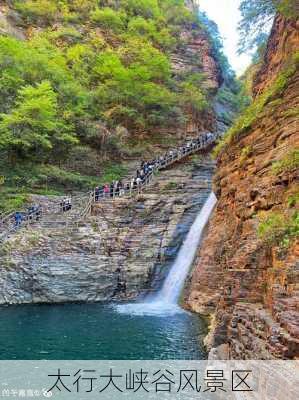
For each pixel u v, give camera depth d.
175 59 53.62
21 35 48.25
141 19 54.53
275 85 16.77
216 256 19.09
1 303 21.77
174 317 18.20
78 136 37.44
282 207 12.02
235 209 16.70
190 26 59.53
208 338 13.73
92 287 23.31
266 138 15.41
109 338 14.69
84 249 24.14
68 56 45.03
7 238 23.52
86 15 53.50
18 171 32.56
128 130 41.28
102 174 35.84
